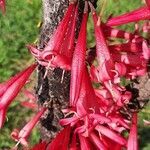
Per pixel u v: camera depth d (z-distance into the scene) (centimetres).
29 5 40
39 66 14
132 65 13
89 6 12
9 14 39
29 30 38
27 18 39
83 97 12
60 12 12
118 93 13
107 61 12
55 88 14
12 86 13
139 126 31
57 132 15
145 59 12
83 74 12
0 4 13
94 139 13
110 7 38
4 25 39
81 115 12
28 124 14
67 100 14
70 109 13
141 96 14
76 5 12
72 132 14
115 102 13
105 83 12
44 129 15
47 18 13
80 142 13
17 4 40
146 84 14
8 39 38
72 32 12
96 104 13
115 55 13
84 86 12
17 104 33
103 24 12
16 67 36
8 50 37
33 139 30
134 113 14
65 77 14
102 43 12
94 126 13
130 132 13
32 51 12
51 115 14
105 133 13
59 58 12
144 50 12
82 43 12
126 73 13
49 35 13
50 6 12
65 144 13
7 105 13
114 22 12
